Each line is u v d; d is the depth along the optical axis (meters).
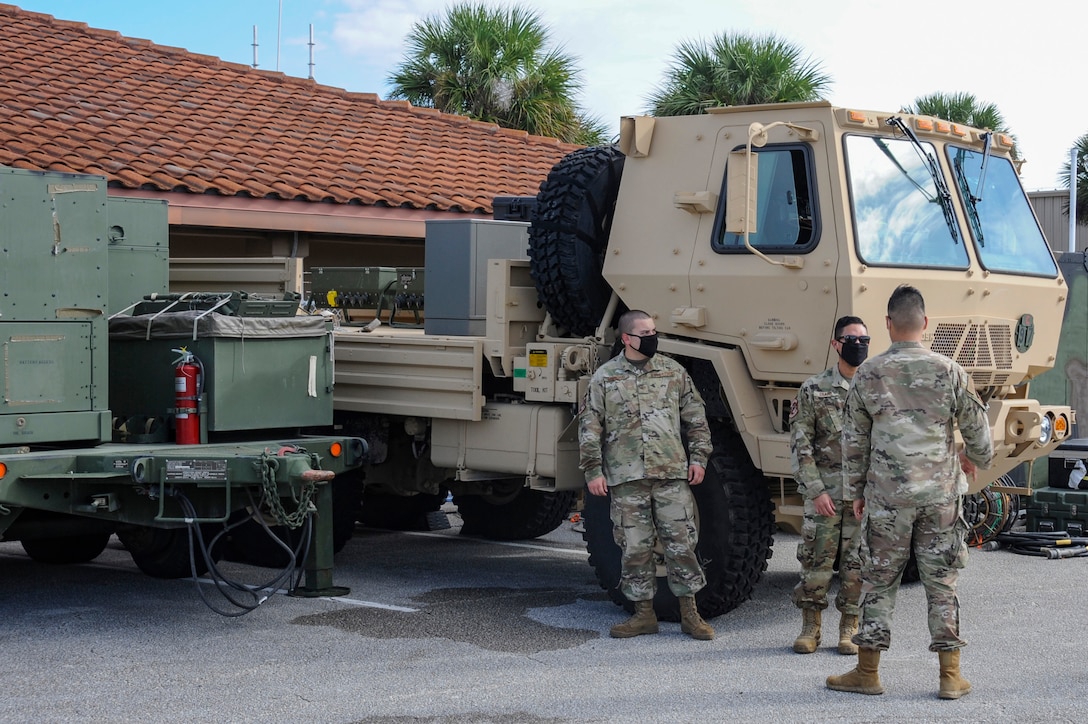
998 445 7.20
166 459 6.64
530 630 6.88
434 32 21.47
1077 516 9.78
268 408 7.50
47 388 6.79
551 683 5.75
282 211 12.14
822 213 6.69
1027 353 7.50
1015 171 7.95
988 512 9.52
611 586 7.27
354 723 5.15
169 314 7.43
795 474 6.29
